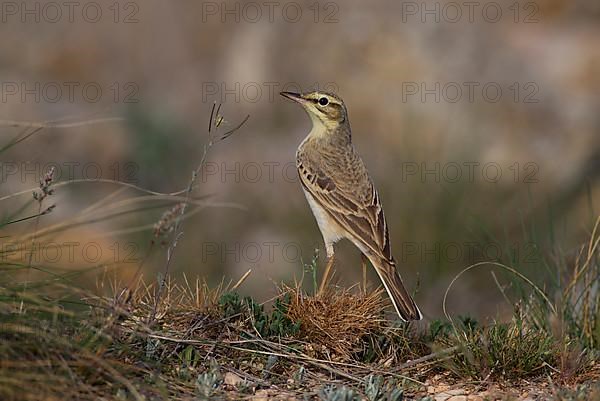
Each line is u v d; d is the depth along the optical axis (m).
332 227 10.20
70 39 24.97
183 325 8.20
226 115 22.64
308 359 8.02
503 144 19.61
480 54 21.30
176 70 24.20
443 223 16.97
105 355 7.22
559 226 17.17
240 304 8.46
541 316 9.35
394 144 19.92
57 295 7.66
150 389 7.08
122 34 24.94
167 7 25.00
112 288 8.45
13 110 21.83
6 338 6.85
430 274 16.31
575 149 19.61
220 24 24.30
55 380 6.67
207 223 18.47
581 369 8.20
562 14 23.06
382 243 9.78
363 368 8.08
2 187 15.33
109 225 16.61
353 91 21.03
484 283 16.08
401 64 21.09
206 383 7.35
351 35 21.62
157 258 16.12
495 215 17.31
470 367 8.10
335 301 8.45
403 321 8.80
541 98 20.59
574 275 9.59
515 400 7.70
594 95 20.77
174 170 21.00
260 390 7.62
